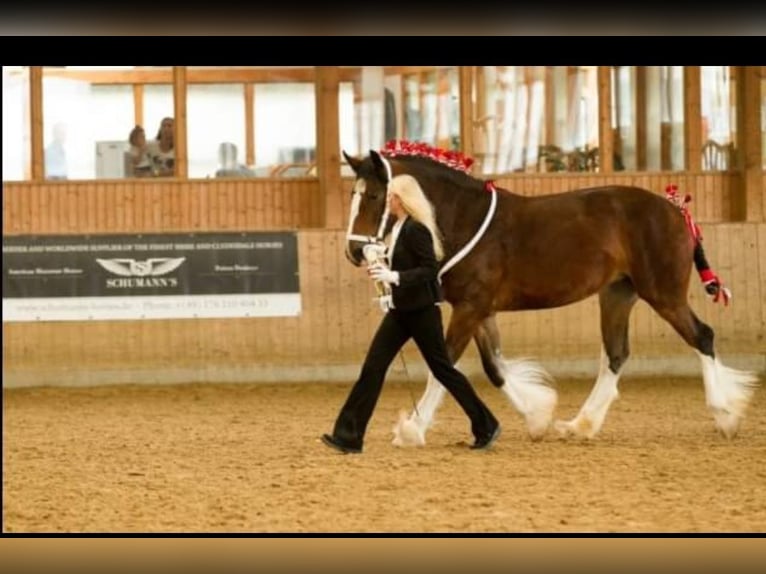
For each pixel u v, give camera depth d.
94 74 18.52
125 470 10.34
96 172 18.64
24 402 15.97
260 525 8.05
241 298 17.66
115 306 17.53
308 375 17.66
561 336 17.92
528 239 11.29
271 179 18.62
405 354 17.64
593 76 18.89
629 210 11.62
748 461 10.44
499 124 18.86
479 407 10.88
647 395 16.02
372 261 10.51
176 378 17.53
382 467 10.13
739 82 18.75
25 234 17.45
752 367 17.92
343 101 18.81
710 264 17.95
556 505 8.55
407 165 11.08
